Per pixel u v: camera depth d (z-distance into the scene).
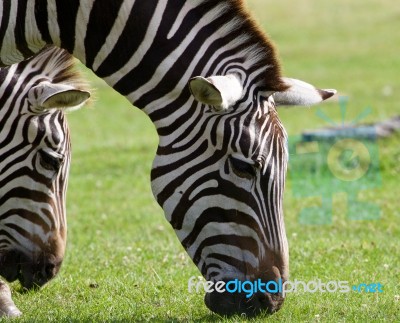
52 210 24.05
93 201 44.94
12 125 23.50
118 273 27.59
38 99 22.78
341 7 138.12
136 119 75.38
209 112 18.28
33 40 19.73
